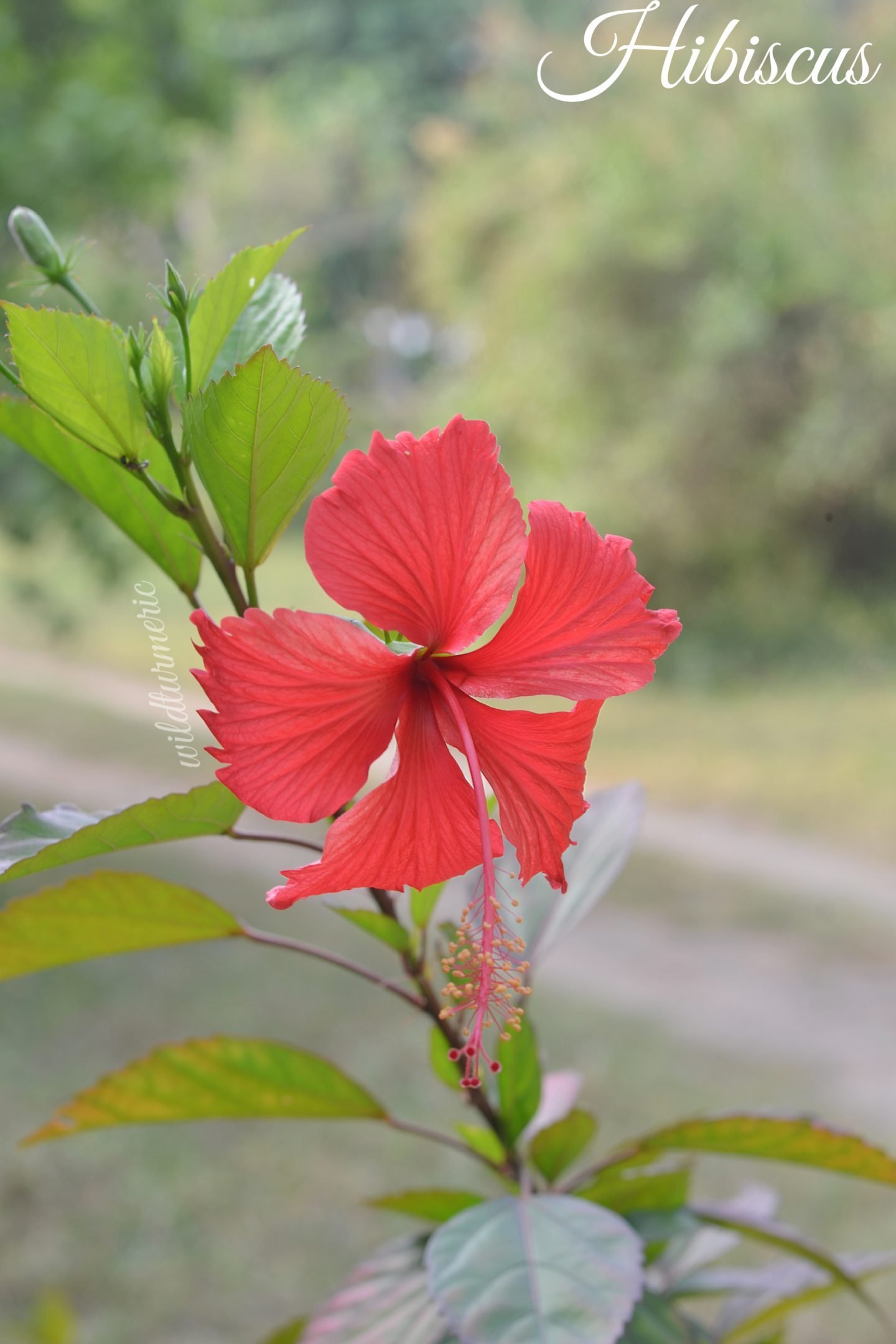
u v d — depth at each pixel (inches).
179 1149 206.7
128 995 266.2
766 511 538.3
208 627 38.6
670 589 579.5
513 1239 45.1
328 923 317.7
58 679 625.0
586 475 562.6
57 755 485.7
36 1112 214.4
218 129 388.5
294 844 49.6
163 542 55.0
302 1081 60.7
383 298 963.3
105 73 355.9
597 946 306.3
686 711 522.3
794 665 545.3
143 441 47.8
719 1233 70.9
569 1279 43.3
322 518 40.2
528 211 601.3
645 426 546.3
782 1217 186.5
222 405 42.0
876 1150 55.9
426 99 971.3
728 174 506.6
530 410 580.7
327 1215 189.0
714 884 345.1
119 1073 58.7
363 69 976.3
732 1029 256.4
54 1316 89.1
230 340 52.4
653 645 46.3
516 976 43.9
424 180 952.9
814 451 506.0
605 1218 45.8
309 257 909.2
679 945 305.7
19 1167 197.5
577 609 45.2
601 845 68.3
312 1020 255.6
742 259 506.9
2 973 56.3
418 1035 249.0
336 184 930.7
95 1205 190.2
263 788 41.0
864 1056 242.7
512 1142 59.4
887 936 304.5
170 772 458.3
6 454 336.2
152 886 52.7
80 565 504.4
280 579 117.2
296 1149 207.3
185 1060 59.1
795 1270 67.1
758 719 496.4
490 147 662.5
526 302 571.8
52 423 53.2
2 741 507.5
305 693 40.7
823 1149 56.9
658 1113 216.4
